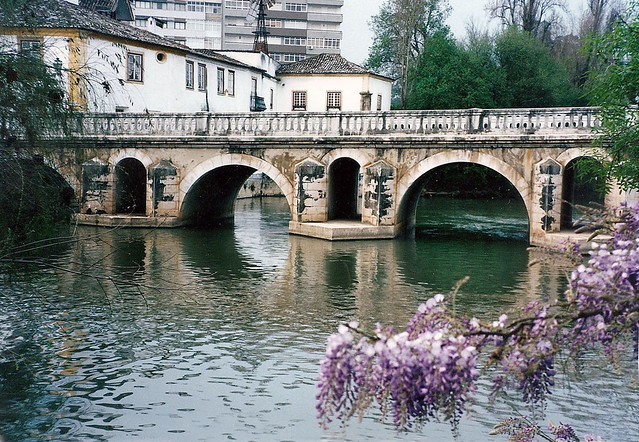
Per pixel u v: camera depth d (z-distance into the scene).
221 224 40.75
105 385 14.41
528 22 68.31
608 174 20.41
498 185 62.47
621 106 19.56
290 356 16.31
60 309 19.88
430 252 31.03
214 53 51.59
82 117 16.98
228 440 12.01
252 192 58.88
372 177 34.50
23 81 15.20
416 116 33.56
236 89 51.31
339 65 60.12
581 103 63.38
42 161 16.03
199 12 127.06
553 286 23.95
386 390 4.98
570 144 31.03
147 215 37.41
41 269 24.84
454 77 60.38
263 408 13.37
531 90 62.84
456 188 62.88
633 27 18.94
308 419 12.89
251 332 18.16
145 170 41.16
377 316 19.88
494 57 64.31
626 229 6.18
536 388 5.68
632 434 11.95
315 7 128.75
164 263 27.48
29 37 17.19
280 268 27.00
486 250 31.78
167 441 11.97
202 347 16.88
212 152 36.56
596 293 5.29
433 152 33.56
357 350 5.03
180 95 43.66
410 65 68.06
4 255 14.85
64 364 15.54
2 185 14.91
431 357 4.92
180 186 37.16
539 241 31.78
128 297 21.53
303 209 35.91
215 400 13.74
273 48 128.88
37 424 12.56
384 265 27.80
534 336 5.37
